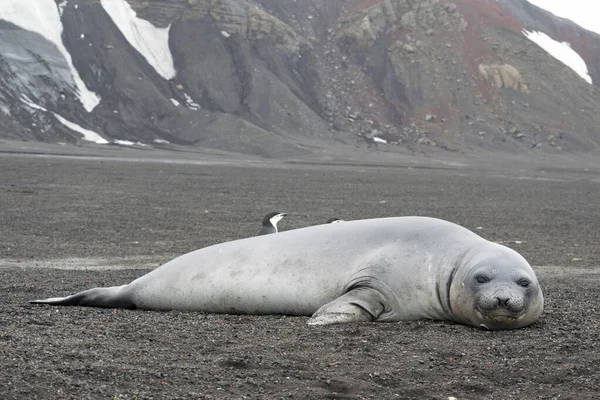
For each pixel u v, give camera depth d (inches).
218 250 703.1
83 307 698.2
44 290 799.7
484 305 592.1
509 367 498.3
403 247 653.3
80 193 2405.3
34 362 462.3
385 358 513.7
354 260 656.4
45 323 596.7
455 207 2341.3
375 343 552.7
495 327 600.1
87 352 496.7
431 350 535.8
